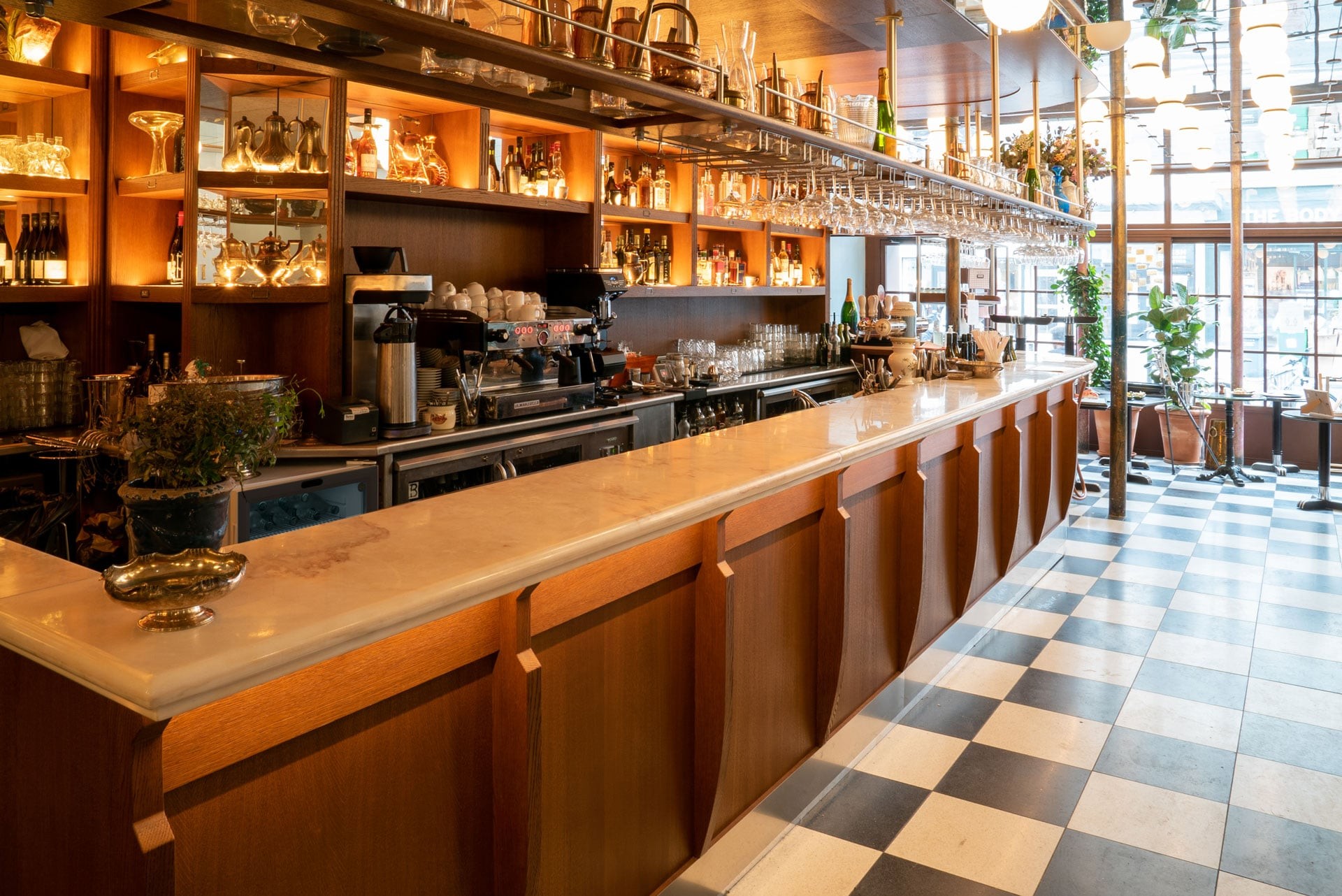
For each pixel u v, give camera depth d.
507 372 5.22
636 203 6.59
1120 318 7.14
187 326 4.12
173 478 1.54
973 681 4.14
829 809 3.10
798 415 3.85
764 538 2.87
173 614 1.42
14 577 1.77
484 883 1.98
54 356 4.25
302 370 4.36
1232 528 6.86
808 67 6.10
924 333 8.41
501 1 2.15
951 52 5.71
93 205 4.21
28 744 1.56
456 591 1.66
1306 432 9.23
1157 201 9.68
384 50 2.47
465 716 1.91
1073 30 5.82
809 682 3.17
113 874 1.40
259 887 1.55
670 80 3.00
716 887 2.66
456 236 5.48
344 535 1.96
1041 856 2.81
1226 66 8.98
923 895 2.63
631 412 5.64
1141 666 4.28
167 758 1.40
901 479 3.77
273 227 4.27
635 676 2.36
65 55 4.19
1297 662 4.30
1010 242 7.11
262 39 2.43
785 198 4.39
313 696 1.59
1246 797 3.14
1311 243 9.02
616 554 2.24
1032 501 5.54
